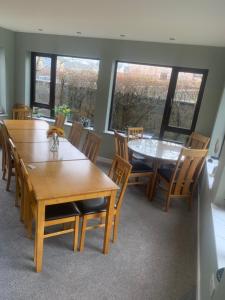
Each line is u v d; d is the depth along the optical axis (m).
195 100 4.36
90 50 4.73
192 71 4.25
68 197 1.97
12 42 5.20
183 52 4.11
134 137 4.48
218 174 2.45
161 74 4.53
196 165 3.18
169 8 2.33
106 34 4.14
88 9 2.71
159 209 3.38
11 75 5.38
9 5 2.91
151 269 2.24
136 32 3.65
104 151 5.08
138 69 4.68
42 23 3.86
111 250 2.42
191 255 2.50
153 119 4.80
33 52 5.36
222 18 2.44
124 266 2.23
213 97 4.05
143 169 3.57
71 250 2.34
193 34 3.29
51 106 5.58
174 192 3.30
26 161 2.56
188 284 2.12
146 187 3.87
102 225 2.43
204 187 3.26
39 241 1.97
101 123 4.98
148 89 4.70
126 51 4.48
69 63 5.17
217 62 3.93
